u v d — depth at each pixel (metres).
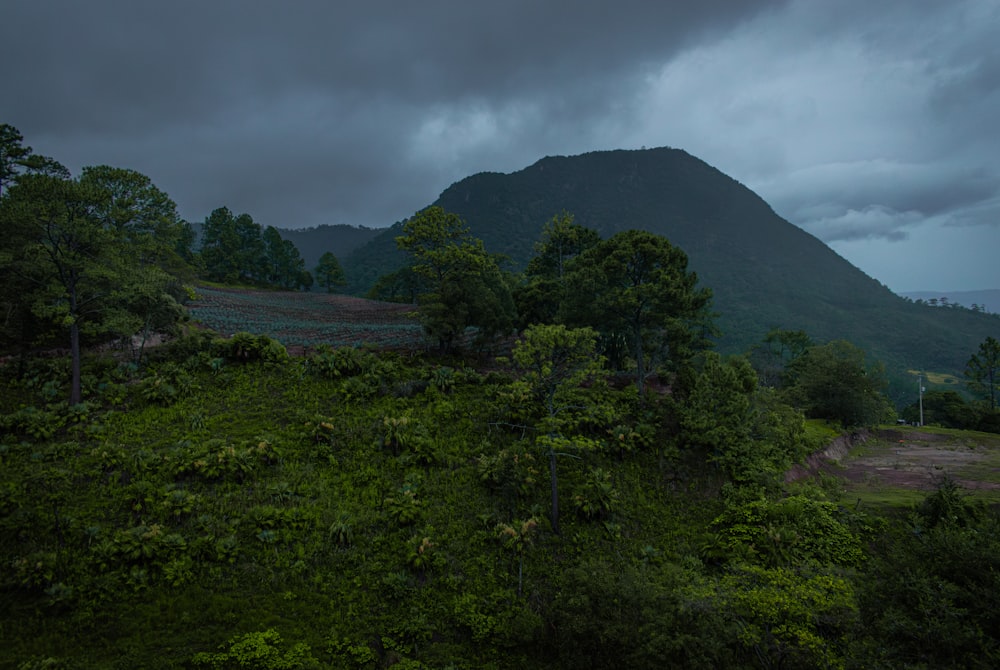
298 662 18.03
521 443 30.22
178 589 19.72
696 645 16.25
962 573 14.85
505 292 41.41
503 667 19.67
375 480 27.05
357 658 18.86
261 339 36.06
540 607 22.00
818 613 17.34
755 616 17.72
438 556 23.31
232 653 17.77
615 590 18.36
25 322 32.88
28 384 29.02
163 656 17.34
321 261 131.25
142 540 20.52
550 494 28.17
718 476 30.22
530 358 27.09
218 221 108.19
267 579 20.98
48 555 19.25
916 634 13.67
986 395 78.19
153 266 35.62
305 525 23.53
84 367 31.28
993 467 35.56
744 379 36.88
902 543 23.88
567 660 18.20
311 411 31.14
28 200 27.19
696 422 31.66
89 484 23.27
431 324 38.34
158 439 26.94
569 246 53.50
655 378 43.38
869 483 32.41
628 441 31.20
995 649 13.05
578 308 36.81
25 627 17.36
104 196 28.66
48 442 25.44
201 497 23.55
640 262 36.88
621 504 28.00
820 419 48.53
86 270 28.23
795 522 25.30
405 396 33.62
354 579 21.84
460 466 28.86
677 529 27.05
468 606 21.78
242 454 25.75
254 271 112.81
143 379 31.19
